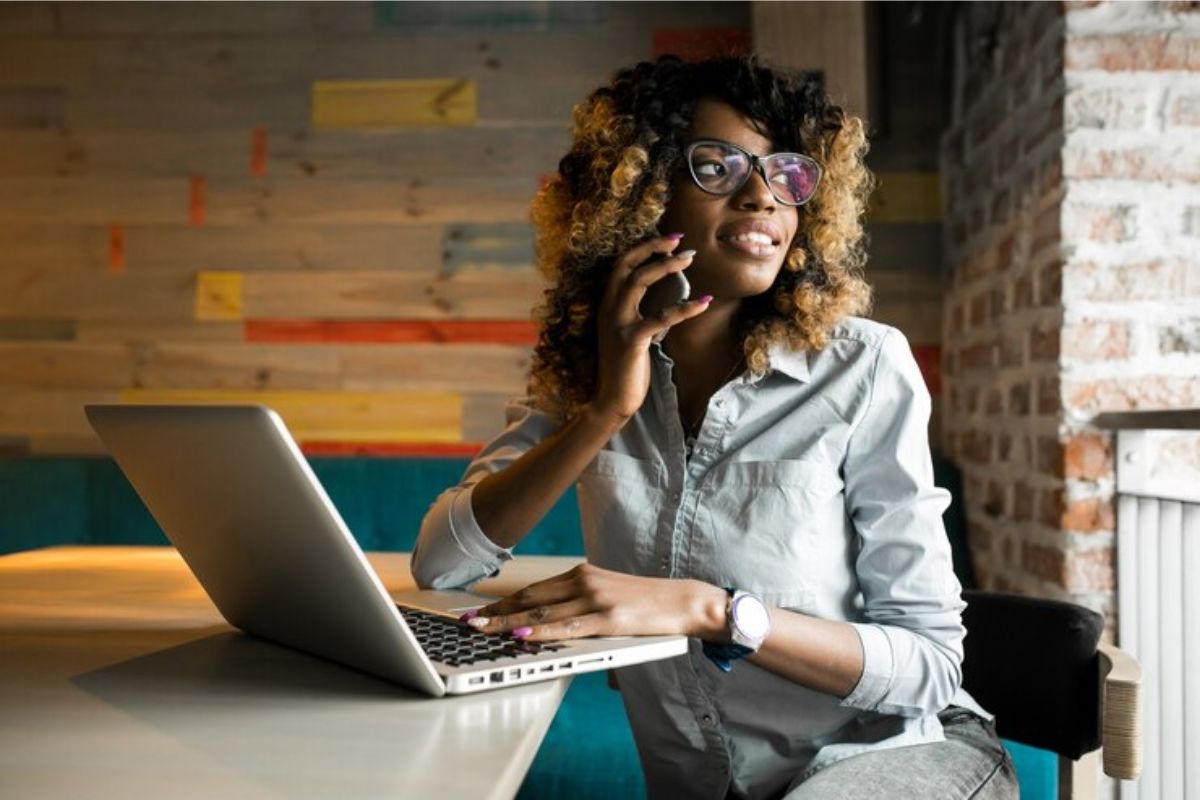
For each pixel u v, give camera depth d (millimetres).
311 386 3322
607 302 1205
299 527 834
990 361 2664
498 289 3273
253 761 703
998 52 2609
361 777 671
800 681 1090
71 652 1047
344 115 3314
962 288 2967
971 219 2871
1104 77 2098
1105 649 1261
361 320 3311
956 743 1167
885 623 1175
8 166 3391
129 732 770
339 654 963
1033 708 1274
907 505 1188
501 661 899
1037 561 2260
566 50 3254
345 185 3314
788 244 1263
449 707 839
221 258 3346
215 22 3342
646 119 1266
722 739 1237
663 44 3221
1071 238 2109
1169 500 1896
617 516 1268
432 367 3291
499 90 3275
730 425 1245
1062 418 2117
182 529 1064
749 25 3197
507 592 1381
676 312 1163
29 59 3381
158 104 3355
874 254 3193
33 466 3082
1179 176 2096
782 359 1243
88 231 3371
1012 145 2475
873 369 1224
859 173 1314
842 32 2900
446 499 1354
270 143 3332
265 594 1002
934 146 3184
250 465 834
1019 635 1299
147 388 3350
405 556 1827
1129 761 1149
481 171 3277
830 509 1220
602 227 1291
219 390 3340
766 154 1267
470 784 659
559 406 1419
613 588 1024
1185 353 2096
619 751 1970
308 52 3324
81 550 1892
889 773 1071
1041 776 1878
